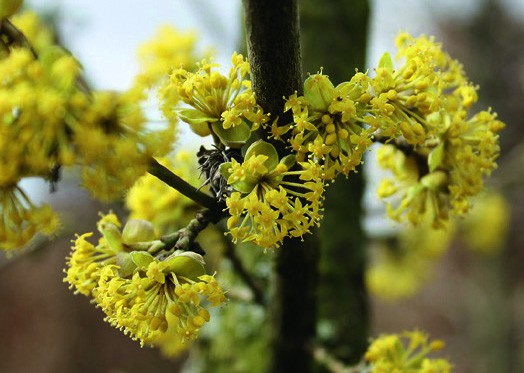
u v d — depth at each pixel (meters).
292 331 0.27
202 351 0.35
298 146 0.19
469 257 1.24
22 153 0.18
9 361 1.03
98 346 1.05
